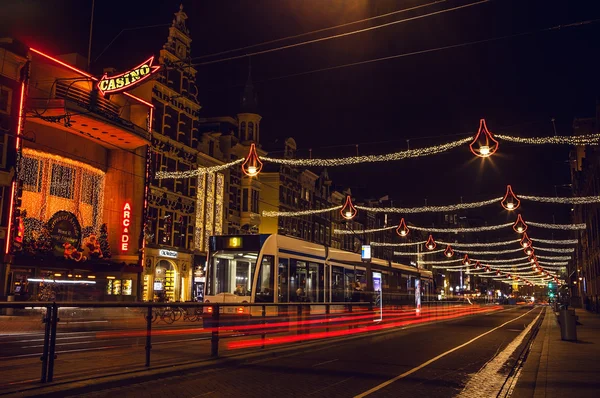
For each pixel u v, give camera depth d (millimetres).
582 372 11102
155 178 41562
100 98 34219
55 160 34000
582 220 66812
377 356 14062
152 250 40812
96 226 37438
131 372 9438
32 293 31141
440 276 74750
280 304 14883
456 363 13047
